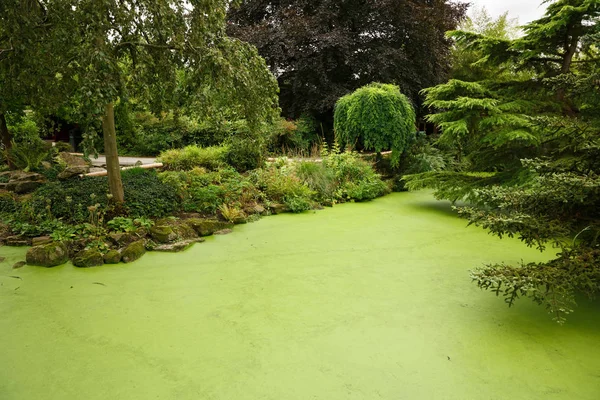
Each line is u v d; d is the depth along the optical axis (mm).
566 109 6078
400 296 3297
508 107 5938
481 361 2352
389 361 2357
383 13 12992
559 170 3033
